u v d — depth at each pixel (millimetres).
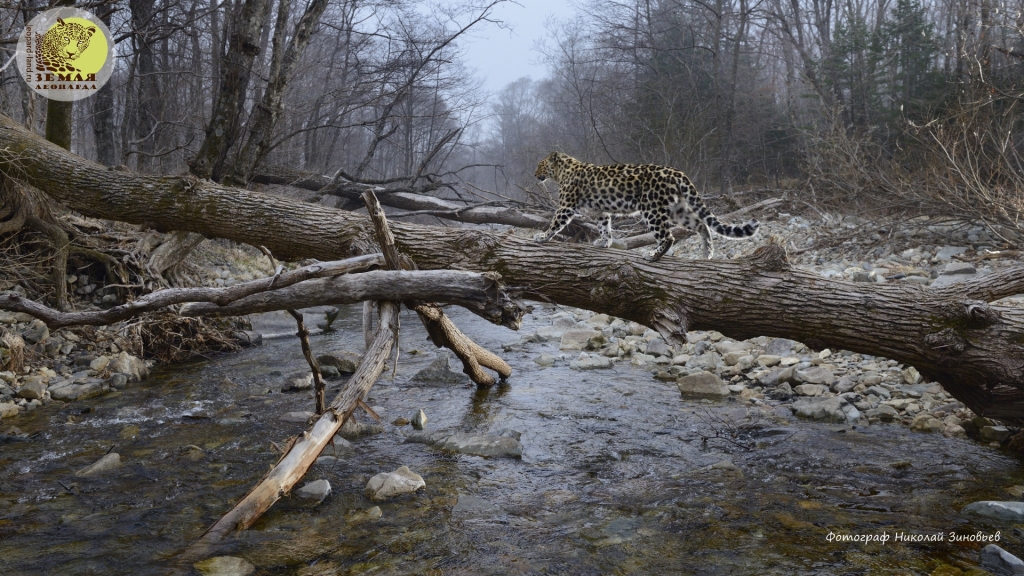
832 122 15422
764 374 7094
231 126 10656
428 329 6617
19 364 7113
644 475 4840
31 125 9914
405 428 5945
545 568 3543
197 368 8062
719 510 4230
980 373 4793
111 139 15086
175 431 5766
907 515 4090
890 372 6797
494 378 7328
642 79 24328
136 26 12922
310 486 4477
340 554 3688
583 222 13859
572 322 9992
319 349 9023
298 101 19797
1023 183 9828
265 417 6152
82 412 6273
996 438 5316
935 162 11539
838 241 11117
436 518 4148
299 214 6656
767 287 5215
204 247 12188
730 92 20141
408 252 5996
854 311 5047
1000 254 9062
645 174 6207
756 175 21266
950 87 15203
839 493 4441
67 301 8430
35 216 8609
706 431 5727
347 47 21766
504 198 16688
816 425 5812
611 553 3705
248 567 3521
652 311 5328
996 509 4020
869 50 18969
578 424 5965
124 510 4230
